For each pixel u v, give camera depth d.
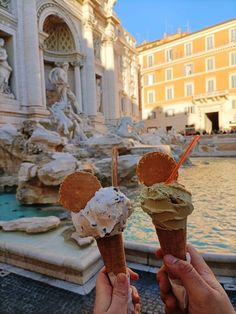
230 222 6.88
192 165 21.20
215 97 46.66
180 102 51.16
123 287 1.18
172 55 51.41
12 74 19.95
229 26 45.03
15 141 11.77
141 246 4.15
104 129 30.72
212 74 47.44
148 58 54.38
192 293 1.10
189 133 47.00
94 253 4.04
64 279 3.79
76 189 1.25
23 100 20.28
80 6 28.69
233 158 29.44
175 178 1.23
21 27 20.42
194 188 11.55
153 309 3.09
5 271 4.14
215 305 1.08
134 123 25.45
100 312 1.15
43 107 21.41
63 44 28.09
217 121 50.56
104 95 34.28
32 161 10.49
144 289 3.46
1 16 18.83
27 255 4.12
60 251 4.17
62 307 3.24
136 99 47.19
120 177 11.38
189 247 1.36
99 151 14.34
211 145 33.69
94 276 3.87
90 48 29.34
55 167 8.42
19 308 3.25
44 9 23.45
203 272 1.25
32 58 20.62
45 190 8.61
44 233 5.08
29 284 3.76
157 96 53.88
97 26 32.06
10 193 11.00
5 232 5.17
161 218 1.13
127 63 43.84
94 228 1.18
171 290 1.24
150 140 24.61
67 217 7.09
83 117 25.44
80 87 28.62
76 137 17.89
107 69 34.44
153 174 1.28
